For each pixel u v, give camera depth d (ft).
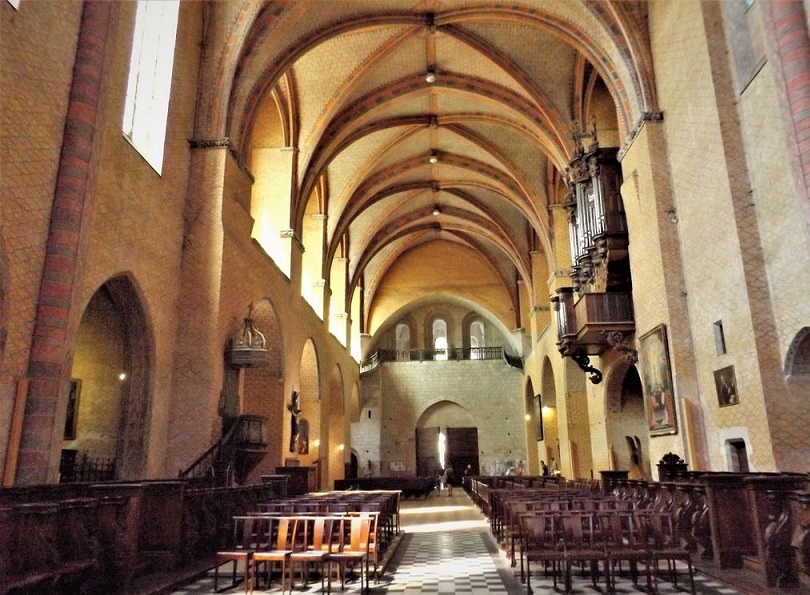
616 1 49.47
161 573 25.12
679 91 44.24
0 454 26.78
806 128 28.37
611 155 56.18
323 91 65.31
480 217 105.91
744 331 36.14
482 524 51.03
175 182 44.68
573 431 78.59
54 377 28.86
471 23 62.39
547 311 98.63
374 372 122.11
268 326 61.11
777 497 21.80
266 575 25.44
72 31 31.86
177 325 44.55
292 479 52.85
